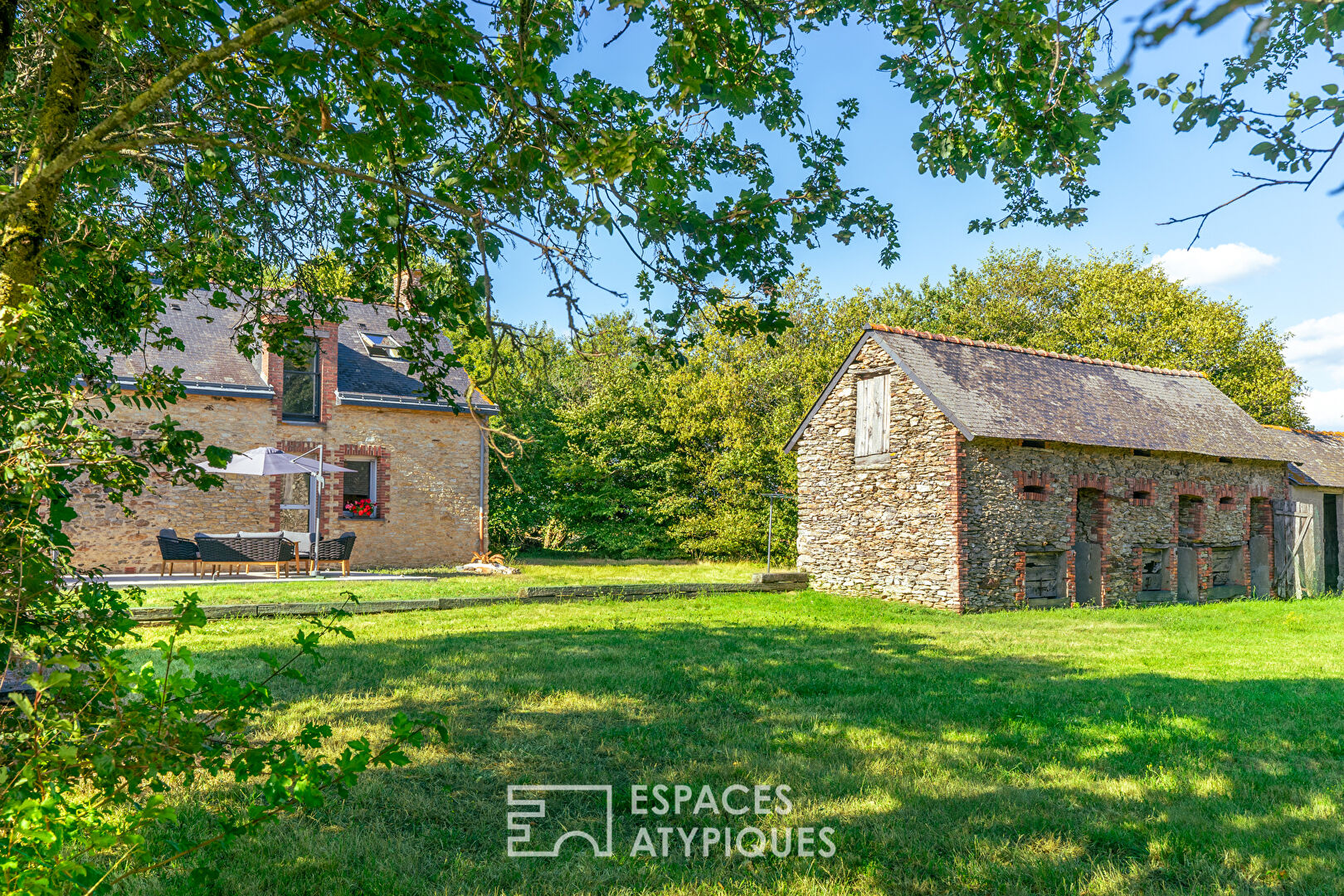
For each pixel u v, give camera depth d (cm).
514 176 345
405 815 464
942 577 1581
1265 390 3328
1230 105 249
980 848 427
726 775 535
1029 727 653
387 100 272
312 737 253
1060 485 1702
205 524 1841
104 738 223
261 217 479
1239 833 451
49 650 255
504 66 326
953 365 1767
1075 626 1380
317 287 491
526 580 1845
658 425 2914
